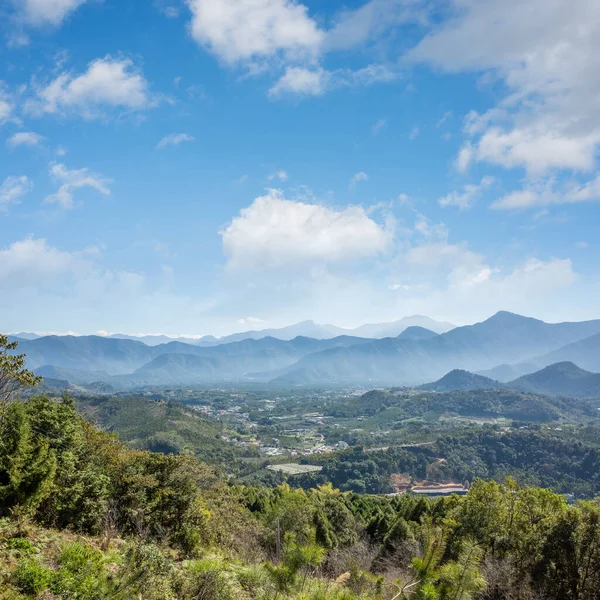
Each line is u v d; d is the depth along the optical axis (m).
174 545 14.51
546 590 15.14
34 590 7.39
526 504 19.55
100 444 19.27
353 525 35.00
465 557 8.36
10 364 13.17
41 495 11.47
